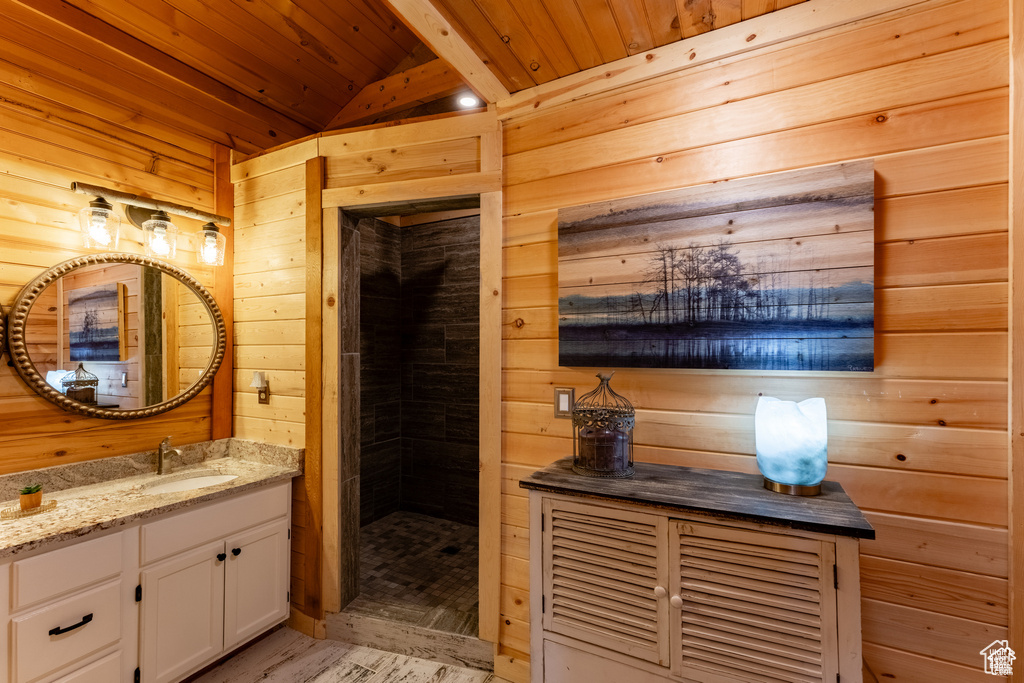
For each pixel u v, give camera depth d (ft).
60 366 5.90
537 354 5.77
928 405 4.01
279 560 6.82
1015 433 3.69
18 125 5.65
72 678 4.64
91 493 5.81
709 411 4.84
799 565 3.44
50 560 4.50
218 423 7.63
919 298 4.03
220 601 6.01
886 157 4.15
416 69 8.51
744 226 4.55
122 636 5.06
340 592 6.87
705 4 4.40
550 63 5.30
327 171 7.01
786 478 3.97
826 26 4.34
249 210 7.72
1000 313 3.80
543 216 5.74
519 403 5.87
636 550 4.00
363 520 10.44
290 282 7.27
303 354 7.12
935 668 3.97
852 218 4.12
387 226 11.15
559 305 5.45
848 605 3.28
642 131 5.18
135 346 6.66
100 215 5.77
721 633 3.68
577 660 4.25
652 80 5.14
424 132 6.43
